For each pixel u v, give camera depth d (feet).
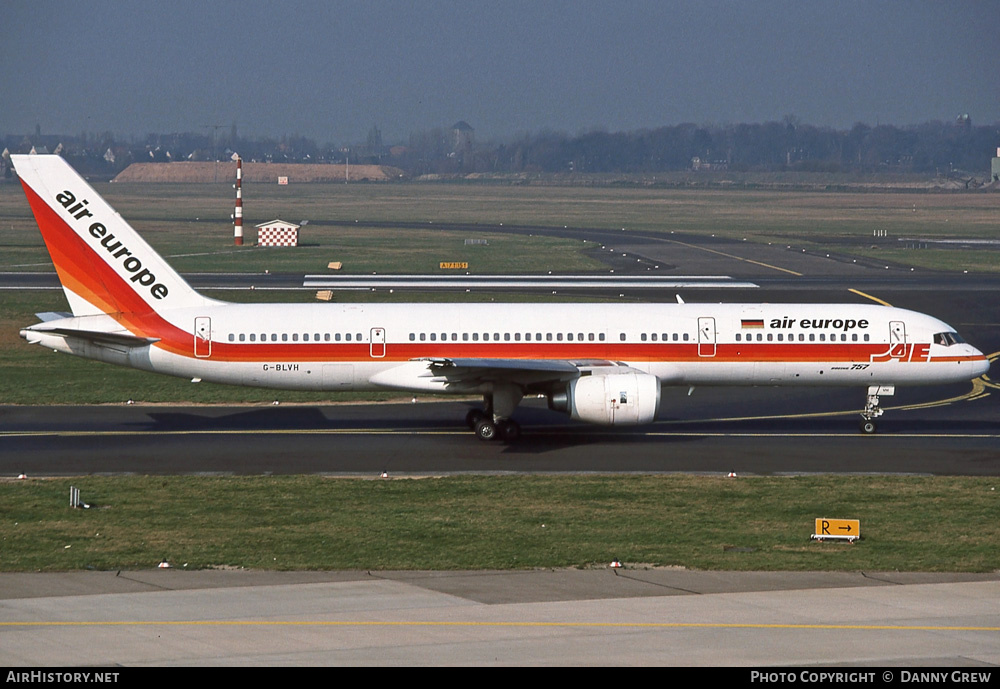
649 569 398.83
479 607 353.72
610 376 620.90
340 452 608.60
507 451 616.80
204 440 634.84
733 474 565.12
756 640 325.62
